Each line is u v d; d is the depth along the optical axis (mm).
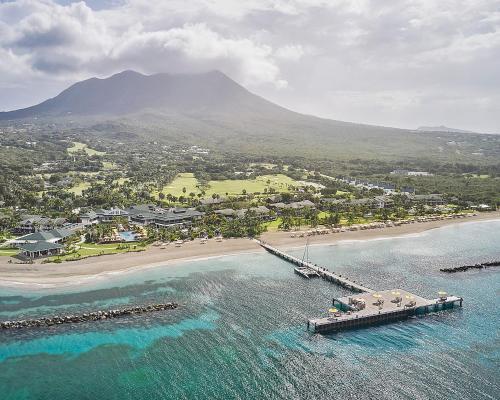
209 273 152750
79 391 84000
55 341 102500
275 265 163625
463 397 83188
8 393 83062
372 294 129625
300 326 112188
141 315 117062
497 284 146000
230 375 89688
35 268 151250
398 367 93375
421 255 180875
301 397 82812
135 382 87000
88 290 134125
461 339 106438
